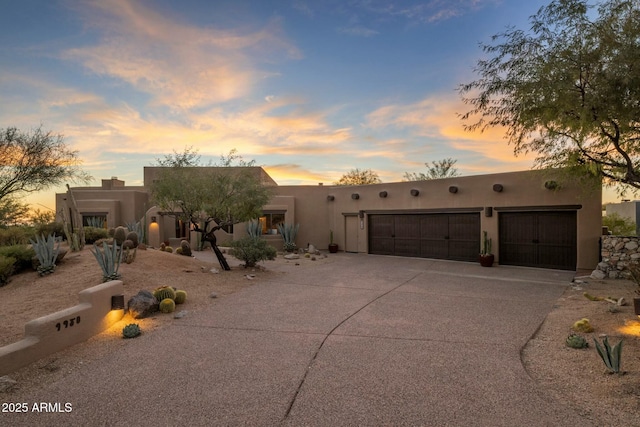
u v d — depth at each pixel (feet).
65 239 50.47
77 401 12.28
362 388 13.04
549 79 21.67
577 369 14.44
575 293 29.19
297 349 17.01
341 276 38.60
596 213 38.65
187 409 11.68
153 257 37.27
